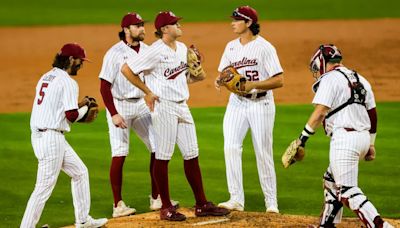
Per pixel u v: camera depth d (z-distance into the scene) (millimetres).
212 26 91875
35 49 82062
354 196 26562
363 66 69188
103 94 32250
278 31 87688
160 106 30250
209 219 30828
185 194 35938
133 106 33094
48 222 32000
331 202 27859
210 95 60250
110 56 32500
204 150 43500
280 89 61219
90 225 29422
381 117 50562
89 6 113188
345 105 27000
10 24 99250
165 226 29844
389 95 58281
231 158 32344
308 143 44469
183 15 101688
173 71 30250
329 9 105062
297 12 103312
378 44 78250
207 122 50750
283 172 38969
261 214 31547
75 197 29172
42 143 28109
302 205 33688
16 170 40312
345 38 82000
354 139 26797
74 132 48375
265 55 31656
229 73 31406
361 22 91938
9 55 79312
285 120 50469
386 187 35969
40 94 28328
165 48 30109
